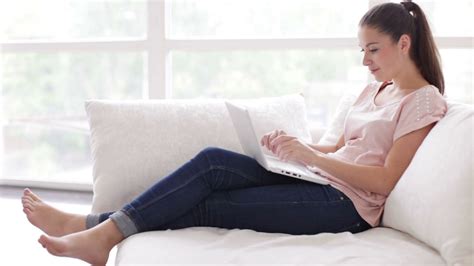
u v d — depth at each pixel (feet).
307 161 5.58
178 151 6.58
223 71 13.75
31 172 13.56
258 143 5.36
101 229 5.22
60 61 13.97
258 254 4.62
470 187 4.50
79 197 10.64
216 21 11.93
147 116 6.74
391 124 5.69
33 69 13.47
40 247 7.79
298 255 4.60
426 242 4.82
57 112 13.89
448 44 9.37
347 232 5.24
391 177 5.43
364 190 5.63
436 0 9.76
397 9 5.85
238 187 5.68
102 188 6.34
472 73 9.82
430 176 4.86
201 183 5.42
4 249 7.69
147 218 5.26
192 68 13.74
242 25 11.97
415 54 5.85
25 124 13.46
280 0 11.85
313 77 13.70
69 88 14.03
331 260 4.48
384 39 5.77
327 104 13.76
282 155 5.64
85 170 13.92
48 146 13.85
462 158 4.65
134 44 10.59
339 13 11.83
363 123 6.01
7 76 12.97
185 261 4.48
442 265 4.46
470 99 9.89
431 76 5.86
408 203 5.05
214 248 4.80
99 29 12.55
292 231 5.47
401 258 4.53
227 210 5.44
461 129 4.87
